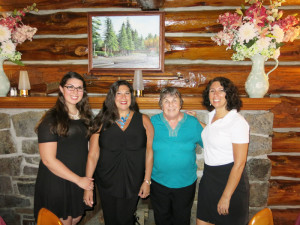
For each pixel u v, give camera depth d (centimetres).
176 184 191
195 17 255
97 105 233
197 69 258
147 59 261
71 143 175
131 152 184
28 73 267
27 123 248
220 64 263
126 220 196
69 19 266
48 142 165
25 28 238
